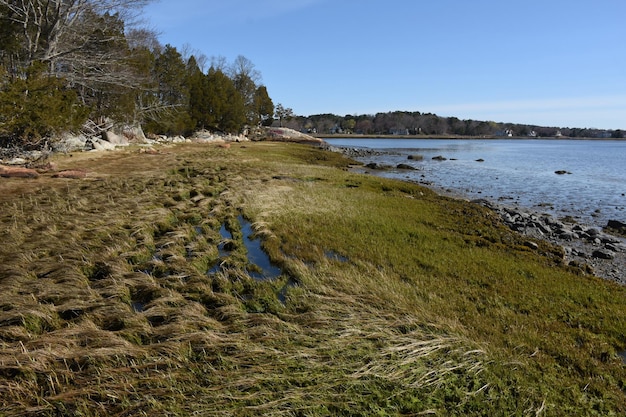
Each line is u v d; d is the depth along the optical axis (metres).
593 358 5.10
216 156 29.19
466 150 69.44
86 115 23.81
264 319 5.41
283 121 128.38
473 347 4.97
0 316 5.12
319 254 8.30
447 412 3.92
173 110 44.56
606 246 12.07
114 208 11.09
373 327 5.32
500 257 9.20
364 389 4.14
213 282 6.74
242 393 4.04
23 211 10.61
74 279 6.43
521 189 24.27
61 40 26.34
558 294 7.16
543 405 4.06
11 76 20.42
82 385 4.08
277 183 17.31
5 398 3.84
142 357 4.54
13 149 20.08
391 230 10.57
